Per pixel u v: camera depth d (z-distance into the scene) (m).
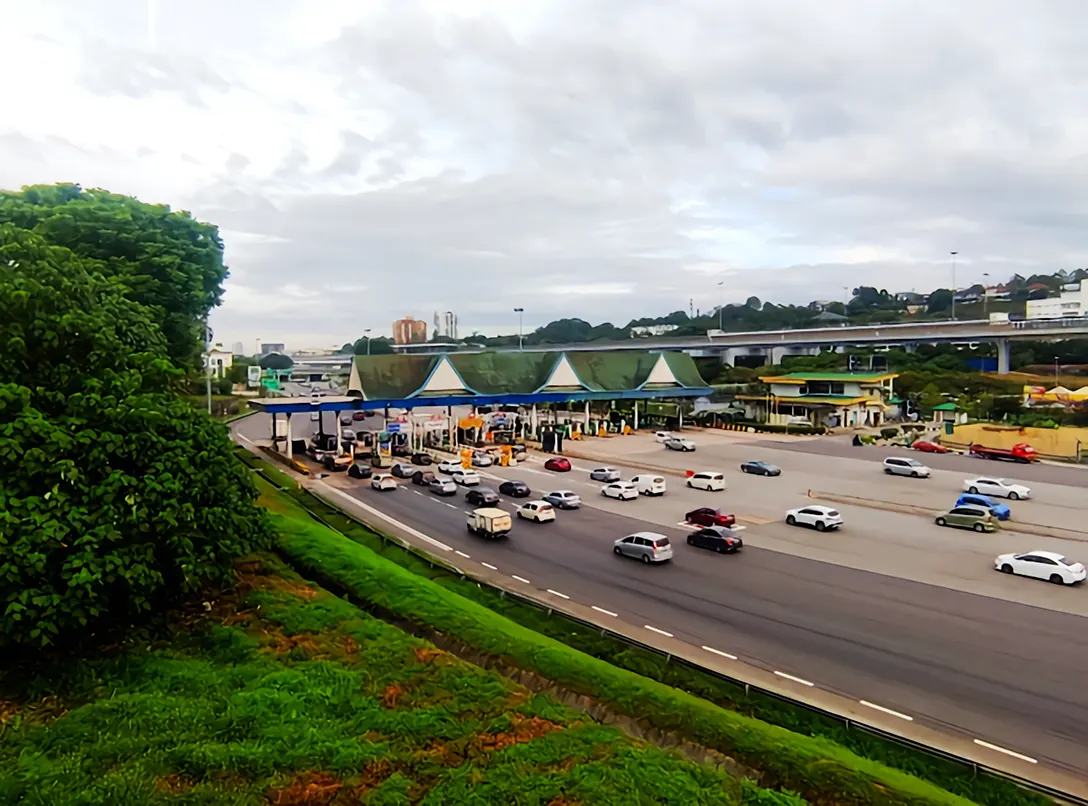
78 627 12.34
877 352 99.81
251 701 11.91
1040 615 21.94
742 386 86.25
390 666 13.76
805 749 12.30
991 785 12.98
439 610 17.67
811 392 77.25
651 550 27.64
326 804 9.56
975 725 15.57
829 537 31.72
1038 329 80.62
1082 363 90.06
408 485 45.44
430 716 11.80
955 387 82.12
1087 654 19.11
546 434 59.44
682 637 20.52
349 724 11.52
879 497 40.25
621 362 72.75
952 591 24.27
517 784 9.93
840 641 20.12
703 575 26.23
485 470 50.50
